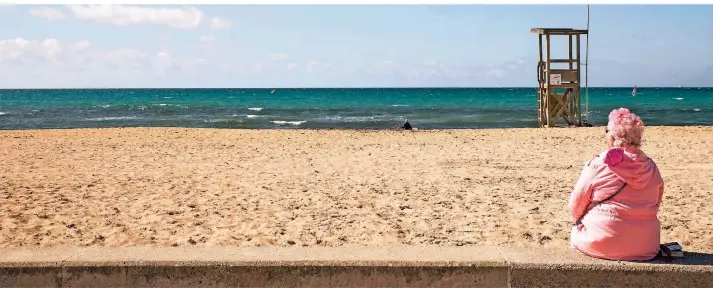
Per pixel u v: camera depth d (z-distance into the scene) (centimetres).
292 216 754
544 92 2761
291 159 1425
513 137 2036
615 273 464
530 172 1177
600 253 480
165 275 477
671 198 866
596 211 486
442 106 6178
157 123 3797
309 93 14350
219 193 930
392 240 635
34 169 1220
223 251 500
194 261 476
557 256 486
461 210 789
